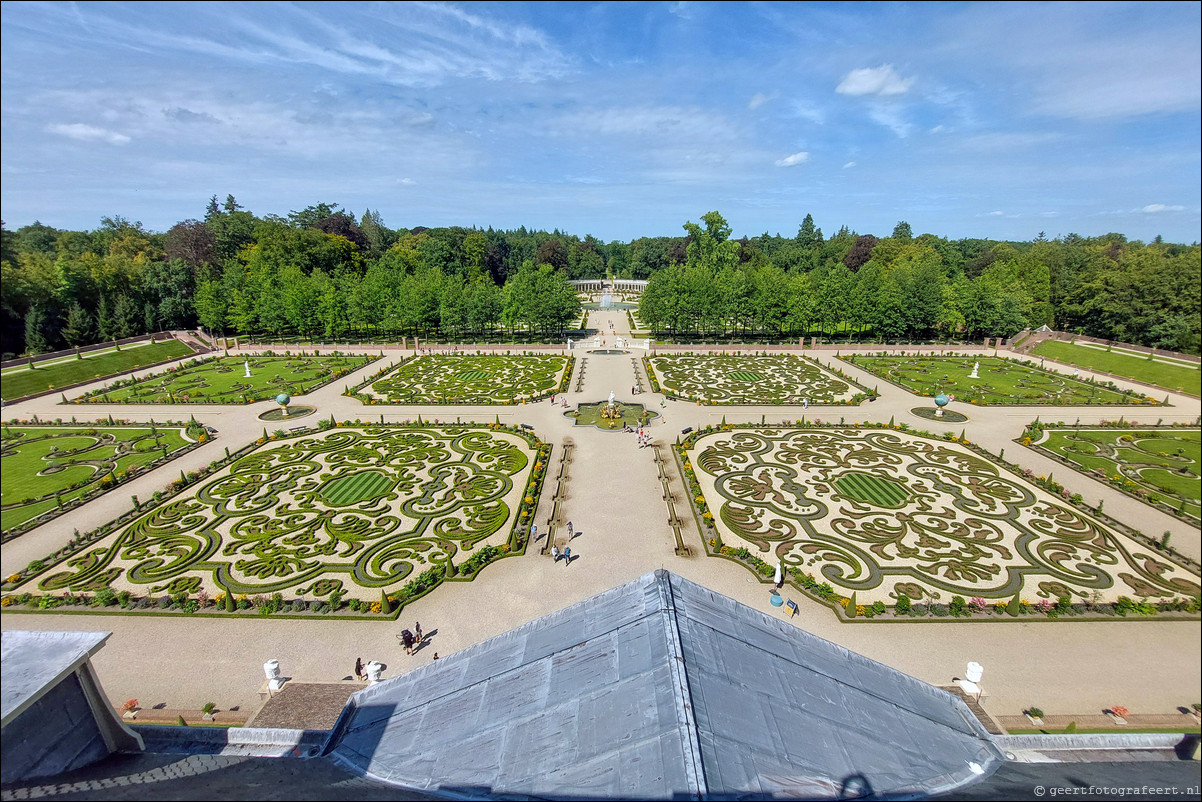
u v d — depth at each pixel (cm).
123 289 13100
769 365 11781
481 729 1487
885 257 19850
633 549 4969
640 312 14650
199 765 1531
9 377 9156
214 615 4181
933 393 9562
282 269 14662
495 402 9069
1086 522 5391
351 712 1861
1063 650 3862
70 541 5041
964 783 1384
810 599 4372
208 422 8219
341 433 7725
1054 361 11506
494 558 4825
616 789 1123
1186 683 3562
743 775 1135
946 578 4616
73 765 1466
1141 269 9694
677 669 1343
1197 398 8400
